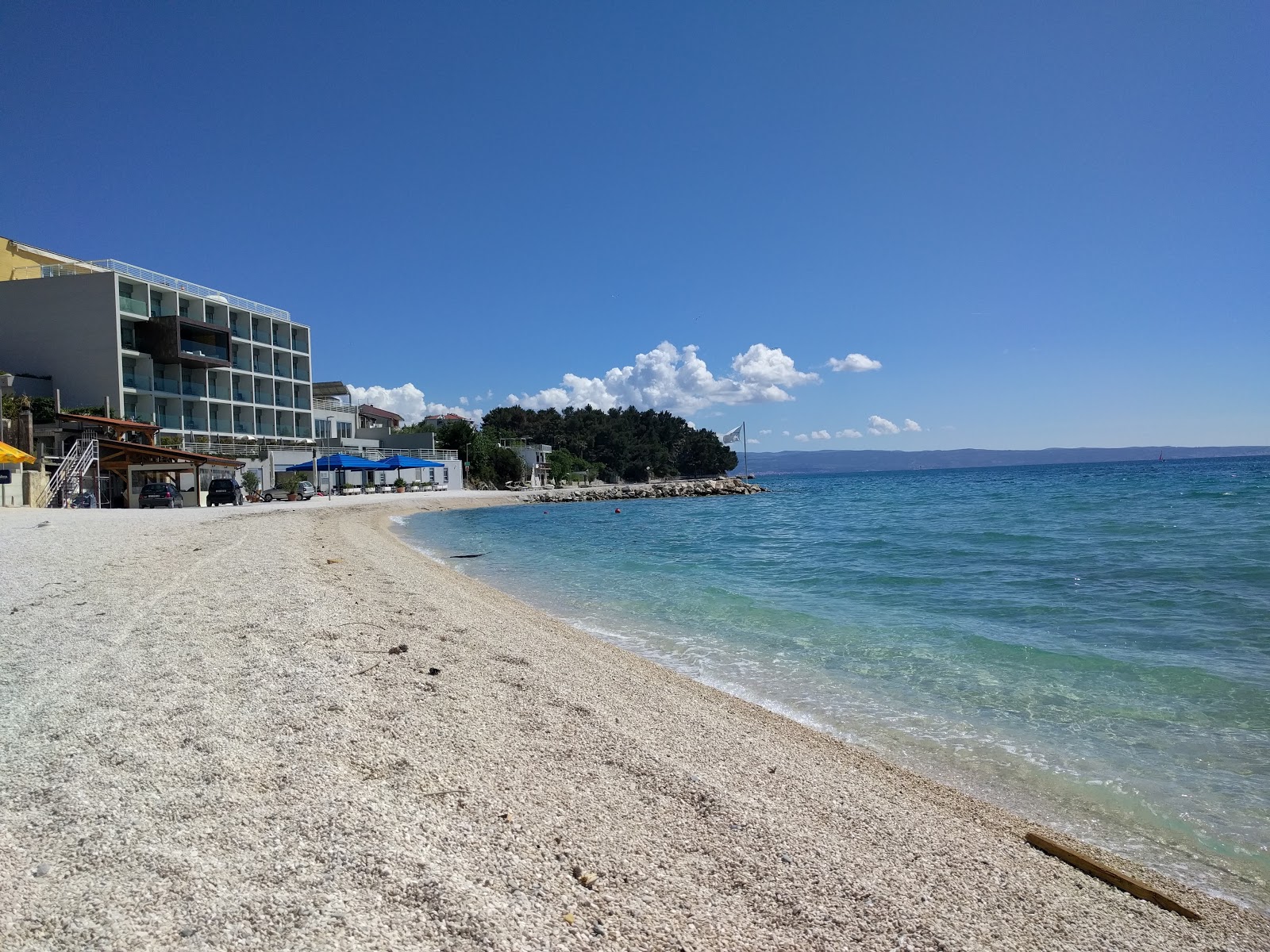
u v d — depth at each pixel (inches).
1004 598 535.8
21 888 110.7
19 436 1176.2
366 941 103.6
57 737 176.1
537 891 124.3
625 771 188.2
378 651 286.7
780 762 216.4
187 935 101.5
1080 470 5231.3
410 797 154.9
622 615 489.1
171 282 2178.9
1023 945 129.1
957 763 235.0
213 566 488.1
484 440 3380.9
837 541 993.5
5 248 2114.9
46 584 392.2
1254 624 432.8
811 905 132.6
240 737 180.4
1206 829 191.6
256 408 2471.7
